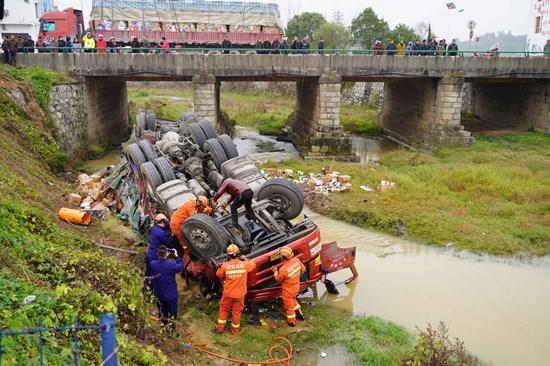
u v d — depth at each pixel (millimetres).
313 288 10578
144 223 11398
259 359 7738
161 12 34250
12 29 43750
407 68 26641
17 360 4594
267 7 35906
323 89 25719
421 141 29547
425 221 14367
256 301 8938
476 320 9531
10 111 17578
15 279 6215
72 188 16062
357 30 58406
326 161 23734
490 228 14141
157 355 6371
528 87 30938
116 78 26156
